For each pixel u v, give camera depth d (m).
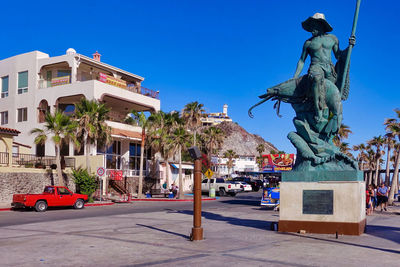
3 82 42.41
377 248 8.79
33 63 39.66
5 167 25.67
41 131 27.55
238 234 11.11
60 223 14.66
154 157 42.47
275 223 12.01
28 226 13.70
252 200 33.12
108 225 13.71
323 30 12.09
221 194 41.66
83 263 7.33
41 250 8.66
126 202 30.25
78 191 29.55
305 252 8.31
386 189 21.02
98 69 40.81
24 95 39.75
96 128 28.59
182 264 7.18
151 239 10.23
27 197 20.88
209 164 48.31
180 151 35.94
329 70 11.81
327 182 10.88
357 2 11.30
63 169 30.64
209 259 7.62
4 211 21.59
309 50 12.19
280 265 7.09
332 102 11.48
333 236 10.45
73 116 29.34
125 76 44.00
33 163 30.47
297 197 11.24
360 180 11.06
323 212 10.88
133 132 39.09
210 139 66.38
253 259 7.61
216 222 14.70
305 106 12.05
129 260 7.57
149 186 41.41
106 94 36.28
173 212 19.95
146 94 43.19
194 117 47.81
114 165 39.06
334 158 11.24
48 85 39.81
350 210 10.58
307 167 11.41
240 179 55.00
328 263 7.25
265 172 26.48
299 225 11.15
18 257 7.91
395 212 20.31
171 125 37.38
